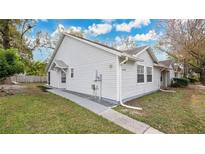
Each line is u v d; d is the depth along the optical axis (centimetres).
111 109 732
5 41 1775
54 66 1556
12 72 1034
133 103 895
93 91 1062
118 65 887
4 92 1084
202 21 1717
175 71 2500
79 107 736
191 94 1366
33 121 529
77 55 1248
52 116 586
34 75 2477
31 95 1017
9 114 599
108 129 484
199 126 549
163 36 2062
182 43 1862
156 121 578
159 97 1148
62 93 1171
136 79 1152
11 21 1755
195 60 2192
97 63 1034
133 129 496
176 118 624
